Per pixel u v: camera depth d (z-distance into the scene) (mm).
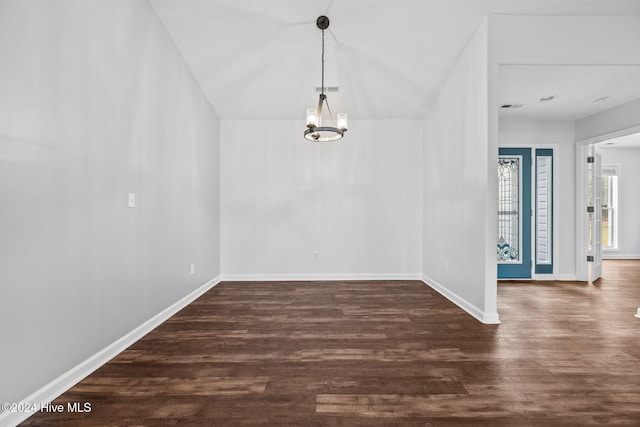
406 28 2975
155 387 1742
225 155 4664
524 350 2209
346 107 4344
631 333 2529
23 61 1515
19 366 1491
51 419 1472
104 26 2096
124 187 2305
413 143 4688
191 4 2721
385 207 4688
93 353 1974
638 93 3680
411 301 3498
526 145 4691
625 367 1963
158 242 2801
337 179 4688
